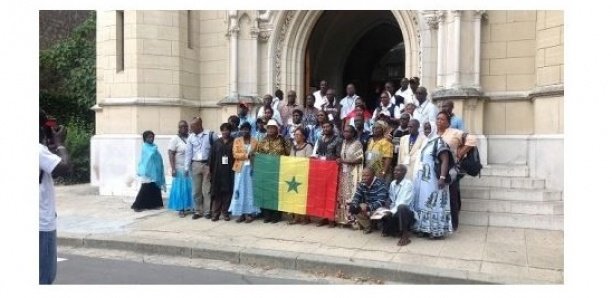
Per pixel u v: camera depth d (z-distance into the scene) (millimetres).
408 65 10344
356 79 17250
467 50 9500
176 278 5934
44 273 4492
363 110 8977
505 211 8031
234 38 11492
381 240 7160
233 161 8531
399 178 7125
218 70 12148
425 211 7121
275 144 8523
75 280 5785
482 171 9180
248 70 11586
